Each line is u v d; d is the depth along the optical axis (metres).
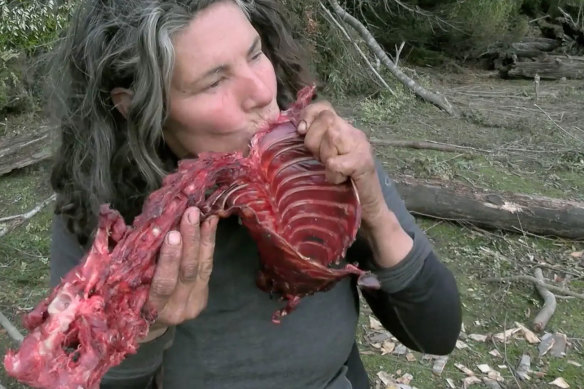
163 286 0.82
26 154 4.61
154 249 0.83
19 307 3.20
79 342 0.78
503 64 8.40
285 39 1.20
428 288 1.19
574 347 3.01
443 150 5.17
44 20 5.28
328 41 6.40
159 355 1.03
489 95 7.00
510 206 3.90
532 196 3.96
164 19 0.92
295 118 0.96
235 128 0.98
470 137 5.59
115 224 0.82
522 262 3.67
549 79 7.80
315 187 0.96
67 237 1.19
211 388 1.19
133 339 0.81
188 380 1.19
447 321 1.25
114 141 1.07
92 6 1.04
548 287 3.39
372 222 1.08
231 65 0.95
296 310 1.17
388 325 1.35
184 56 0.94
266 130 0.95
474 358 2.93
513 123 5.91
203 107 0.96
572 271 3.59
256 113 0.99
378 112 6.11
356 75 6.63
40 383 0.75
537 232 3.88
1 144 4.76
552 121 5.81
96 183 1.08
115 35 0.99
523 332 3.10
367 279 0.91
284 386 1.20
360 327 3.11
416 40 8.38
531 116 6.16
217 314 1.15
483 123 5.96
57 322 0.77
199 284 0.89
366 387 1.41
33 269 3.52
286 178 0.95
